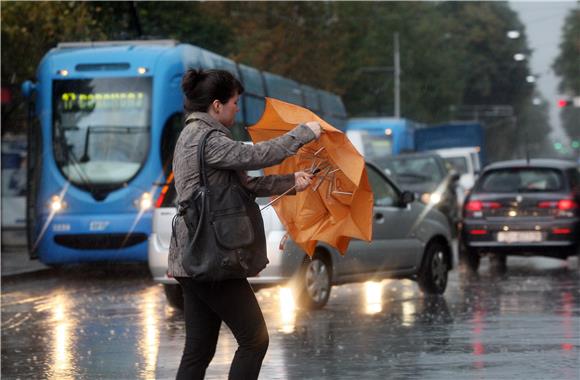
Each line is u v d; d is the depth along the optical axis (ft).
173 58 143.84
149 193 139.13
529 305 95.76
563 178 135.03
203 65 153.79
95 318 91.50
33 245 142.41
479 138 311.88
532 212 133.49
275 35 352.49
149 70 142.10
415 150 315.37
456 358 67.46
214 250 42.63
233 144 42.93
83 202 138.72
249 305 43.88
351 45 456.04
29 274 136.87
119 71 142.31
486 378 60.70
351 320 86.89
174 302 98.32
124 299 107.45
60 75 142.72
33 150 144.05
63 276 139.95
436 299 102.73
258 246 43.65
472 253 135.64
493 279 123.03
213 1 305.32
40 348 74.79
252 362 44.06
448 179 187.62
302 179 44.96
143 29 266.98
